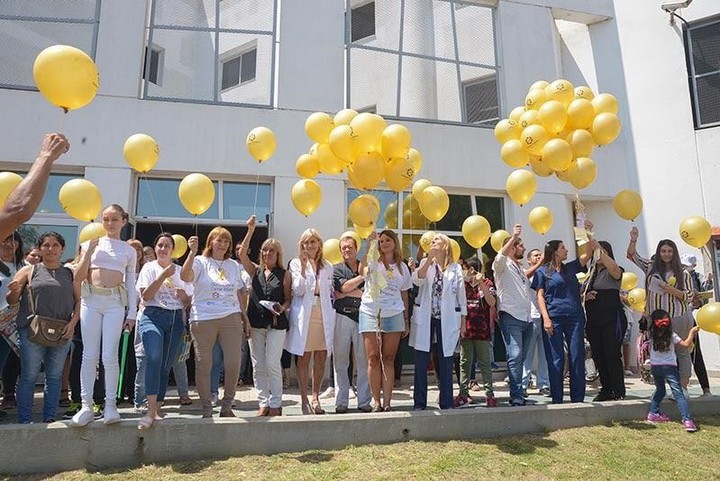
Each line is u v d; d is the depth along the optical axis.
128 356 5.48
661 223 8.98
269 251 4.76
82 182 4.16
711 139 8.73
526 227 8.70
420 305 4.93
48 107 7.28
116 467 3.74
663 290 5.47
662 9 9.41
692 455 4.15
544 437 4.52
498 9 9.44
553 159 4.91
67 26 7.68
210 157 7.60
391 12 8.90
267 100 8.10
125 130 7.43
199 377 4.23
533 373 7.88
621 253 9.17
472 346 5.68
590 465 3.88
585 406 4.93
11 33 7.54
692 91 9.05
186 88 7.96
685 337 5.45
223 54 8.14
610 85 9.81
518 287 5.23
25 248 7.04
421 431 4.37
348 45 8.48
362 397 4.93
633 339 8.48
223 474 3.55
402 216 8.23
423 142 8.47
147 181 7.57
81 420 3.73
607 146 9.37
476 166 8.63
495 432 4.57
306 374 4.74
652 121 9.29
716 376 8.12
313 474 3.56
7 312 4.34
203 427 3.92
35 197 1.68
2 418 4.62
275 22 8.28
